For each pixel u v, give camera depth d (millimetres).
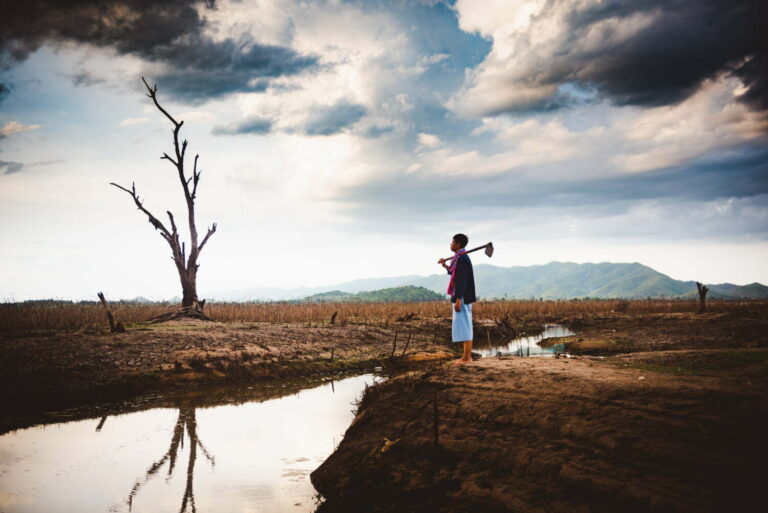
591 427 4902
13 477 7848
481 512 4758
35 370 13219
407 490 5672
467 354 8039
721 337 22953
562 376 6191
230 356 16344
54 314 22812
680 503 3740
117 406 12367
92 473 7992
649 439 4402
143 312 26859
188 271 24938
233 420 11070
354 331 23469
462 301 8102
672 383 5195
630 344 22688
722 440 4043
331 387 14828
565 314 43281
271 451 8914
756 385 4855
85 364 14203
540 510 4375
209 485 7406
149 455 8836
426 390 7262
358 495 6137
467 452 5648
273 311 30156
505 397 6129
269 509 6477
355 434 7539
